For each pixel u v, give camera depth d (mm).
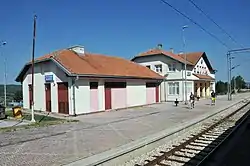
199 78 44125
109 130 15008
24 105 29125
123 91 27781
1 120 19266
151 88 33438
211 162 9297
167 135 12562
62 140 12492
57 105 23797
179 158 9656
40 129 15570
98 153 9922
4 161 9242
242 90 104375
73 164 8500
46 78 25031
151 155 10266
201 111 24828
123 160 9422
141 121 18406
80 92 22500
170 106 30562
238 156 9977
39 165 8742
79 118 20375
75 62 24672
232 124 17703
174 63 40562
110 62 30562
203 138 13047
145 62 43719
